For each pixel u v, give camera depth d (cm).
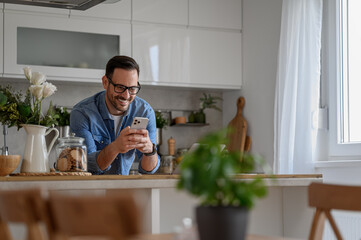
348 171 367
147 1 443
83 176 229
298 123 391
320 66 410
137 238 154
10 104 261
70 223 115
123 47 434
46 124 263
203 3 462
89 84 447
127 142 289
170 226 262
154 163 319
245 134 461
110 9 432
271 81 436
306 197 281
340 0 399
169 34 450
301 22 393
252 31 461
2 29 401
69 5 302
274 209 287
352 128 389
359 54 383
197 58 459
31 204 129
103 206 108
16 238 233
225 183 118
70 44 419
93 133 327
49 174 246
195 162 119
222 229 117
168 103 489
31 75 270
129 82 316
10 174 251
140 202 107
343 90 396
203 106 489
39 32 411
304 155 387
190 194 122
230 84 469
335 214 359
